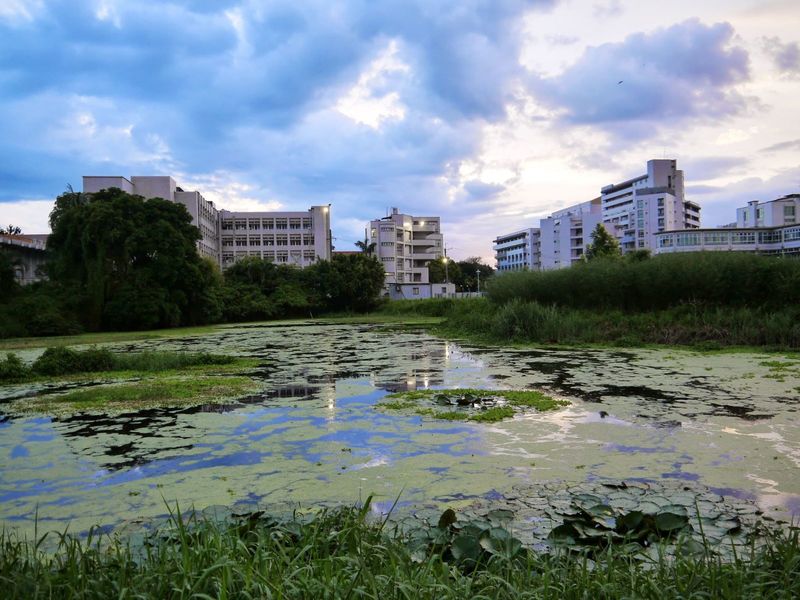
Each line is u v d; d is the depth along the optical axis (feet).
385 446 22.27
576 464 19.34
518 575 10.13
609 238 184.96
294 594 8.91
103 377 45.09
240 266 175.83
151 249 123.85
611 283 70.13
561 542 12.24
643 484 17.19
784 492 16.29
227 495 17.11
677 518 13.05
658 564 10.73
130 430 26.13
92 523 15.29
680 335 56.59
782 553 10.69
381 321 136.56
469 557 11.32
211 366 50.11
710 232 222.69
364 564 9.77
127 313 116.88
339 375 42.37
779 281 60.39
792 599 8.98
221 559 9.66
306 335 90.33
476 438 23.09
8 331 102.42
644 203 295.07
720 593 9.41
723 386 33.22
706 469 18.52
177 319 125.70
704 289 64.13
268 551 10.69
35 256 144.87
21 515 16.10
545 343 62.03
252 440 23.77
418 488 17.33
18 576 9.59
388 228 261.65
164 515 15.60
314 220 248.32
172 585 9.20
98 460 21.43
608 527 13.12
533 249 339.36
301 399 32.83
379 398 32.50
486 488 17.16
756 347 51.29
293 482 18.17
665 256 71.56
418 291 239.09
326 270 177.68
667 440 22.06
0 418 29.48
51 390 39.06
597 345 58.03
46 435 25.58
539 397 30.83
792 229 215.92
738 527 13.37
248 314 161.17
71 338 94.53
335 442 23.04
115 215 119.96
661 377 36.99
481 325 77.15
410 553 11.41
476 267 327.26
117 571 10.21
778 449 20.56
